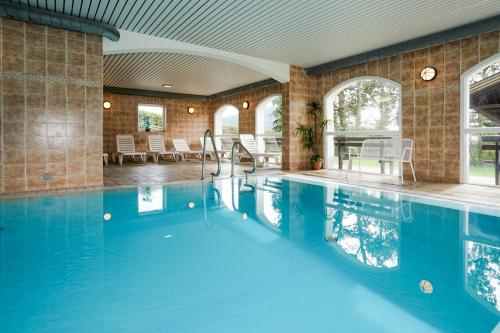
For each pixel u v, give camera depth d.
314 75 8.91
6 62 4.92
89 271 2.26
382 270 2.29
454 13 5.24
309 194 5.34
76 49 5.45
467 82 6.04
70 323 1.61
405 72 6.91
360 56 7.44
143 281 2.11
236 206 4.48
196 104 13.85
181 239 3.03
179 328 1.57
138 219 3.75
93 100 5.64
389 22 5.62
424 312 1.71
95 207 4.30
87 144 5.64
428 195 4.95
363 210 4.20
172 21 5.57
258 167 9.59
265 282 2.10
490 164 6.00
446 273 2.23
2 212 3.97
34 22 5.08
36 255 2.57
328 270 2.30
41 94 5.20
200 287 2.02
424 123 6.64
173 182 6.32
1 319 1.64
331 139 8.84
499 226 3.41
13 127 5.02
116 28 5.88
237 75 10.09
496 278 2.14
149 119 13.25
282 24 5.71
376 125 7.89
